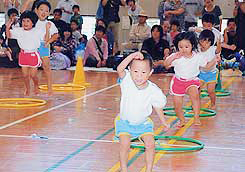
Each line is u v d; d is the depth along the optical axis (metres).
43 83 11.70
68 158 5.28
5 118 7.38
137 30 15.55
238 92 10.84
